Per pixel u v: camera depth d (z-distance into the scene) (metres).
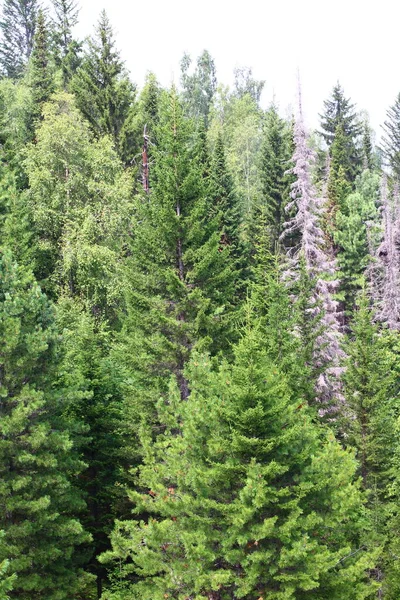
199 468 13.33
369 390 22.11
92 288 30.59
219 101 103.56
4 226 27.53
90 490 23.02
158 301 22.31
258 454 12.77
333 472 13.46
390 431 21.81
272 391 12.84
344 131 78.00
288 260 31.39
